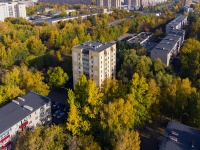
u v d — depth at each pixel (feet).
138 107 331.16
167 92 349.61
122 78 461.37
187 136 270.26
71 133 307.37
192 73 445.78
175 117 363.56
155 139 341.82
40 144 258.78
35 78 434.71
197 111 312.09
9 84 418.51
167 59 574.56
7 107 339.16
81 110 318.04
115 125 289.74
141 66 462.19
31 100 358.02
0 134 290.35
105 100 344.49
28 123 328.70
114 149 261.24
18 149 263.70
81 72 479.41
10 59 613.52
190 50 575.38
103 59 460.14
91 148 272.10
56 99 467.11
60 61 591.78
